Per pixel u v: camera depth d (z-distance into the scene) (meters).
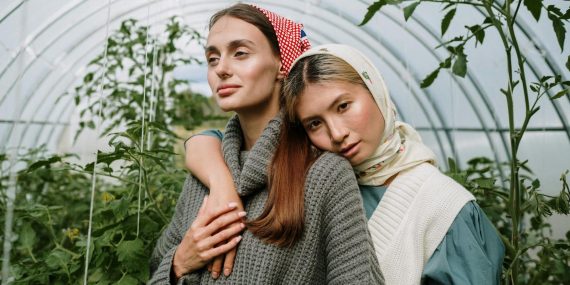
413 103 4.28
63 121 4.65
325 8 3.89
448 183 0.98
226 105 0.88
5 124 2.86
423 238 0.94
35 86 3.50
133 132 1.29
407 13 1.02
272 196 0.82
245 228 0.84
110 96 2.29
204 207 0.86
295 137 0.88
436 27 3.26
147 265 1.12
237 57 0.89
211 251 0.81
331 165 0.83
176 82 2.41
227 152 0.94
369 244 0.81
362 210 0.83
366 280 0.76
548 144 2.96
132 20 2.31
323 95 0.86
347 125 0.87
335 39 4.52
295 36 0.96
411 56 3.90
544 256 1.69
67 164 1.15
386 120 0.95
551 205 1.18
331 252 0.80
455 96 3.75
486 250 0.96
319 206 0.82
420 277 0.92
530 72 2.94
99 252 1.18
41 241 1.91
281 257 0.80
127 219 1.21
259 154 0.86
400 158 1.00
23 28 1.96
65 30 3.07
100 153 1.09
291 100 0.88
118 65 2.32
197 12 4.05
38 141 4.48
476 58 3.27
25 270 1.29
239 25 0.89
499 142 3.50
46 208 1.41
